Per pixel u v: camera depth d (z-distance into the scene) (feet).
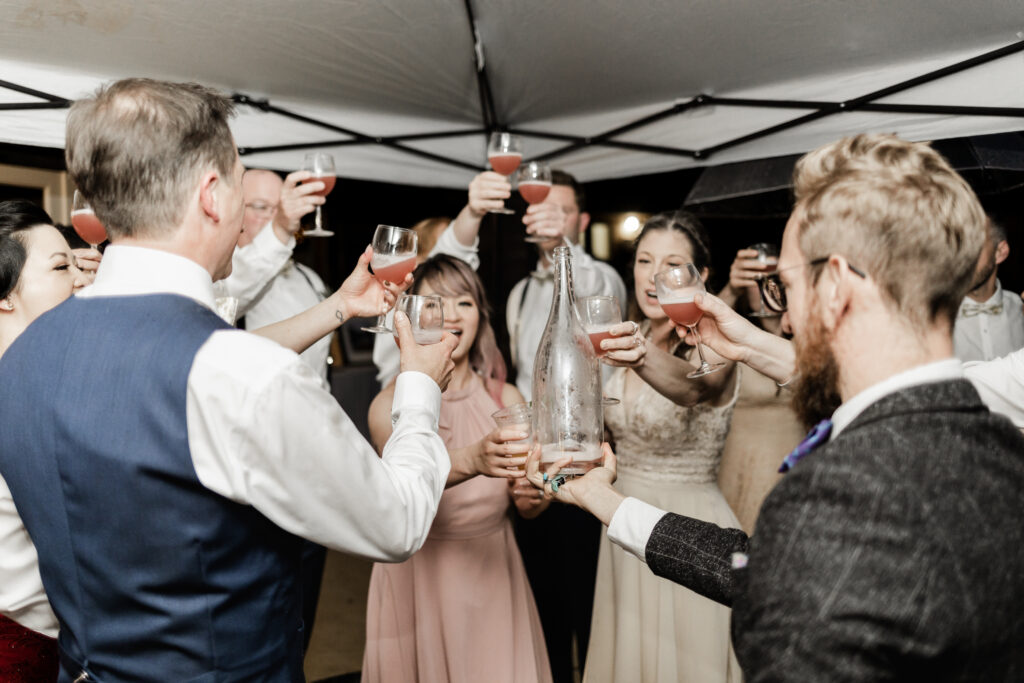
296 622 3.50
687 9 6.07
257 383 2.86
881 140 2.68
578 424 4.44
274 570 3.27
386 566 6.10
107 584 3.17
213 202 3.25
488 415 6.58
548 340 4.55
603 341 5.28
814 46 6.45
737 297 8.68
